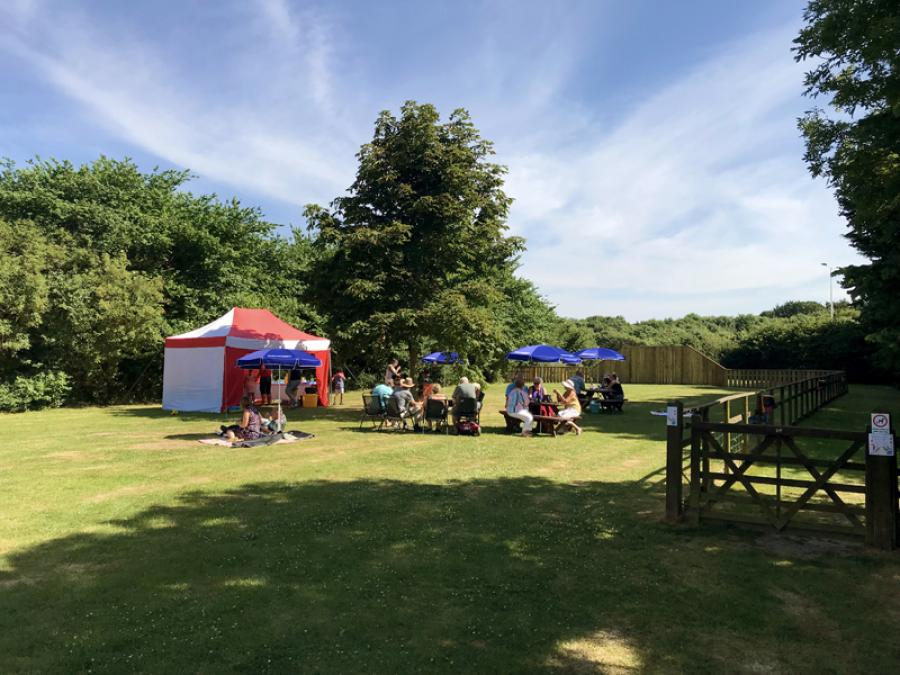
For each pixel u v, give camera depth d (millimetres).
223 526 5695
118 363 22344
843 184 6859
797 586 4227
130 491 7137
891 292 5789
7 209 22781
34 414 18031
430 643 3383
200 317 25109
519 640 3428
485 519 5988
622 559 4809
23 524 5691
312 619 3688
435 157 16469
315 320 29641
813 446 10820
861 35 5387
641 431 13430
